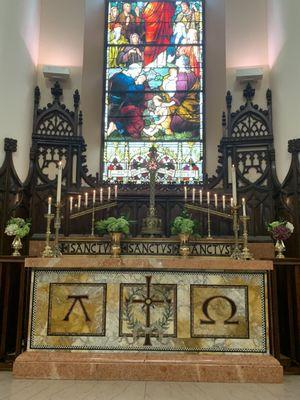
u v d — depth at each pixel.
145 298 4.88
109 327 4.83
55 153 8.66
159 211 8.48
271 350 4.85
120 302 4.88
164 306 4.87
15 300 6.26
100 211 8.32
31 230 8.16
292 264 5.30
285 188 7.73
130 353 4.76
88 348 4.79
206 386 4.45
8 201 7.42
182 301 4.88
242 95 8.98
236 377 4.60
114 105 9.97
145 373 4.62
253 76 8.76
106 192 8.50
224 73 9.81
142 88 10.05
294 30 7.98
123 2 10.52
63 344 4.80
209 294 4.89
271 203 8.23
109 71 10.19
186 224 5.98
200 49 10.25
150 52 10.27
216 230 8.20
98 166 9.50
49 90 9.00
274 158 8.29
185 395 4.14
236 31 9.27
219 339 4.80
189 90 9.99
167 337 4.80
